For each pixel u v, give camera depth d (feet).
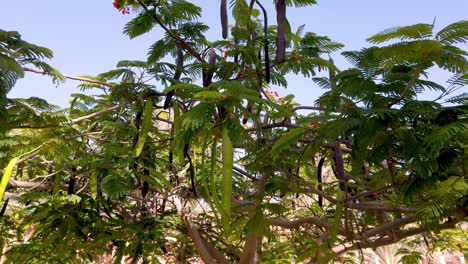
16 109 11.06
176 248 26.89
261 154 13.69
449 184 7.25
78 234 17.52
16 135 13.61
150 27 11.00
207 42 12.09
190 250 26.78
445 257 34.86
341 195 12.96
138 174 13.20
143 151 14.11
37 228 17.75
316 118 7.50
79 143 14.43
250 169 14.79
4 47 8.82
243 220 16.05
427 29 5.69
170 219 20.95
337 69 12.29
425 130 6.75
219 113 7.26
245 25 12.72
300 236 22.76
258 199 14.29
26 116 11.35
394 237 17.80
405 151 6.88
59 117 11.83
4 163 13.43
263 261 24.16
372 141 6.73
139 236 17.75
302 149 13.46
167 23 11.10
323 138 7.39
